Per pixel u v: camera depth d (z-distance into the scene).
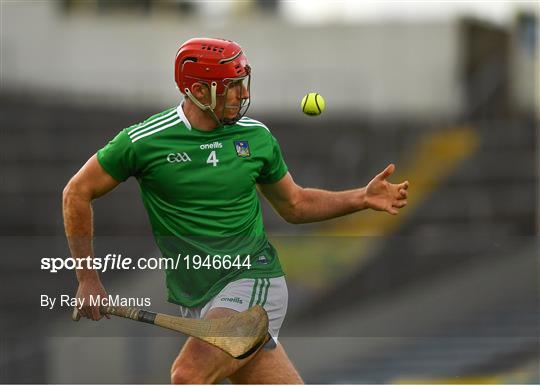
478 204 47.47
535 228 47.28
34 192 45.94
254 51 49.56
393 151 47.97
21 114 47.16
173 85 48.81
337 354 27.83
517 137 47.88
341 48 49.22
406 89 48.66
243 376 13.17
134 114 48.28
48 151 46.84
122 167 12.44
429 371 28.98
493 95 48.56
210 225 12.69
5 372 27.19
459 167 47.81
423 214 47.06
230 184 12.55
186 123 12.38
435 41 48.66
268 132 12.84
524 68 49.16
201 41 12.39
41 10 48.31
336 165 47.50
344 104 48.53
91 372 23.62
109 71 48.47
